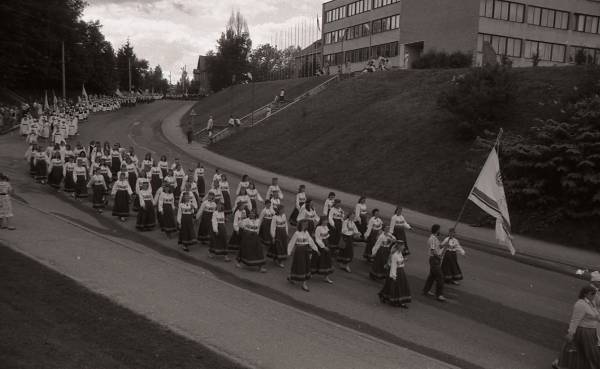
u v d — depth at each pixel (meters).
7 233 14.64
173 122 62.47
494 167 14.29
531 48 58.88
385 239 14.21
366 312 11.75
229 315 10.36
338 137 36.06
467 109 28.42
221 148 42.72
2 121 44.47
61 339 8.00
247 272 14.09
